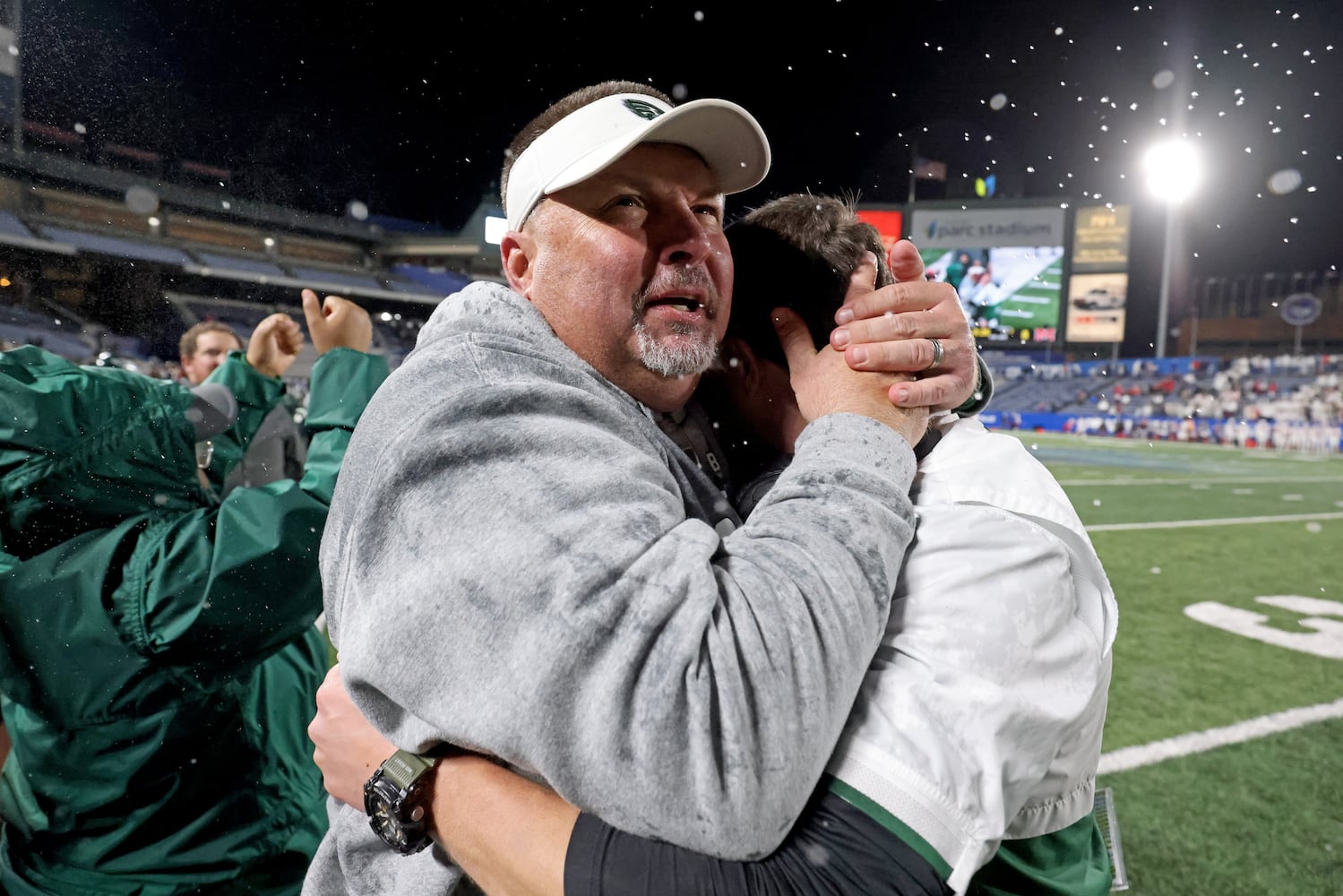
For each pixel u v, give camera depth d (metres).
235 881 1.51
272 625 1.42
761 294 1.03
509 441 0.74
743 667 0.66
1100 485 13.20
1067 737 0.86
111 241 16.45
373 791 0.83
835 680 0.69
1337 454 20.89
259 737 1.58
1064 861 0.91
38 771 1.42
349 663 0.74
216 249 18.20
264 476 3.59
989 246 29.25
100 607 1.35
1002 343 29.59
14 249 15.61
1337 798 2.93
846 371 0.89
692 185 0.98
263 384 1.90
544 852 0.74
